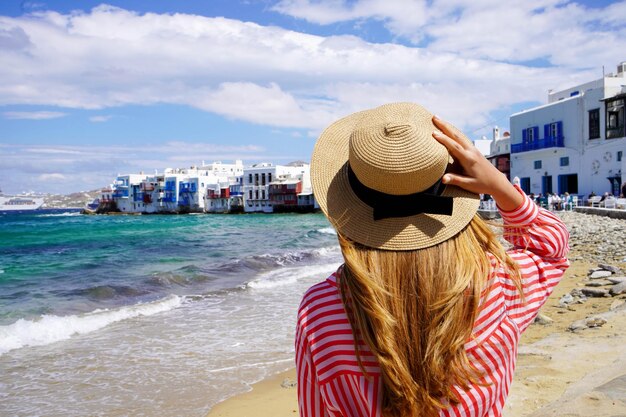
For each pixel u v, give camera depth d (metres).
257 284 15.31
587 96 40.69
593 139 40.22
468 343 1.13
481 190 1.21
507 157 53.16
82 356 8.14
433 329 1.10
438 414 1.10
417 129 1.12
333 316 1.14
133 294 14.15
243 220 75.94
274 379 7.05
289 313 11.25
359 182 1.18
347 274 1.17
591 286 10.77
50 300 13.23
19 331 9.49
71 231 50.59
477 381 1.13
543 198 40.53
